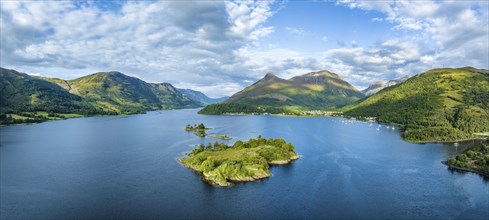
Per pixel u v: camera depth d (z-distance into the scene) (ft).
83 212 397.60
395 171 581.53
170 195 455.63
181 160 651.25
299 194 461.78
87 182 512.63
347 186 496.64
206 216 388.37
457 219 384.06
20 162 646.33
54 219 378.32
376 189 483.92
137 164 628.28
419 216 391.65
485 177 545.85
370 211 405.39
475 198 449.48
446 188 489.67
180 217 385.09
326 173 566.36
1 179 528.22
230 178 524.52
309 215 393.09
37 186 492.13
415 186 498.28
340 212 401.90
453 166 609.01
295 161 655.35
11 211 400.06
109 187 488.02
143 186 492.54
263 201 435.94
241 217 386.73
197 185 498.69
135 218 381.60
